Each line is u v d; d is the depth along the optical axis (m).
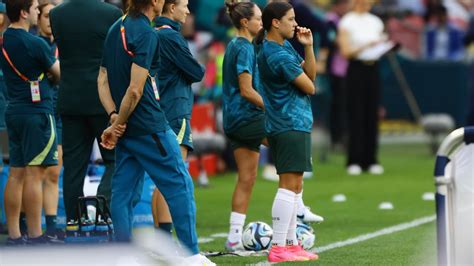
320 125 72.38
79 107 33.06
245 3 33.34
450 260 22.59
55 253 17.88
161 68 31.81
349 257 31.94
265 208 45.69
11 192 34.06
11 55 33.19
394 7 78.19
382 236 37.06
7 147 39.12
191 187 27.72
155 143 27.38
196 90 59.34
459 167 22.66
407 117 76.50
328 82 68.88
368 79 61.44
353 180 58.00
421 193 51.59
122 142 27.70
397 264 30.48
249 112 33.28
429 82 76.06
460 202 22.69
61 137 36.59
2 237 36.50
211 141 55.09
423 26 77.06
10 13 33.22
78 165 33.34
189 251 27.62
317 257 31.67
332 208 45.84
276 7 30.48
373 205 46.94
